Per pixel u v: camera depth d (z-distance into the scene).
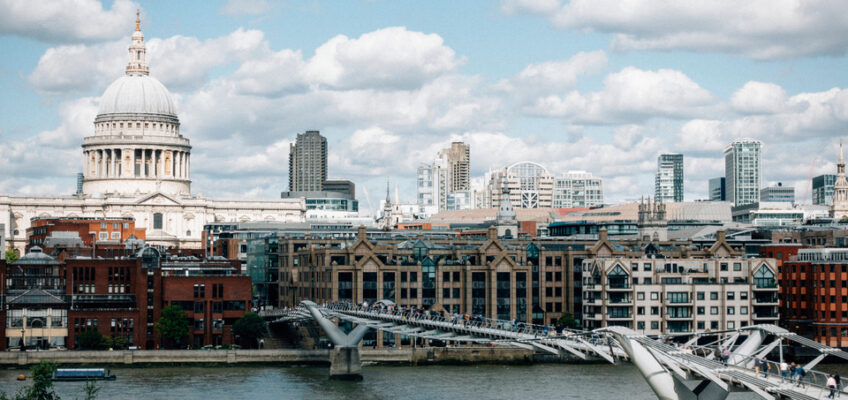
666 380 143.38
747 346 151.88
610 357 158.00
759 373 135.00
